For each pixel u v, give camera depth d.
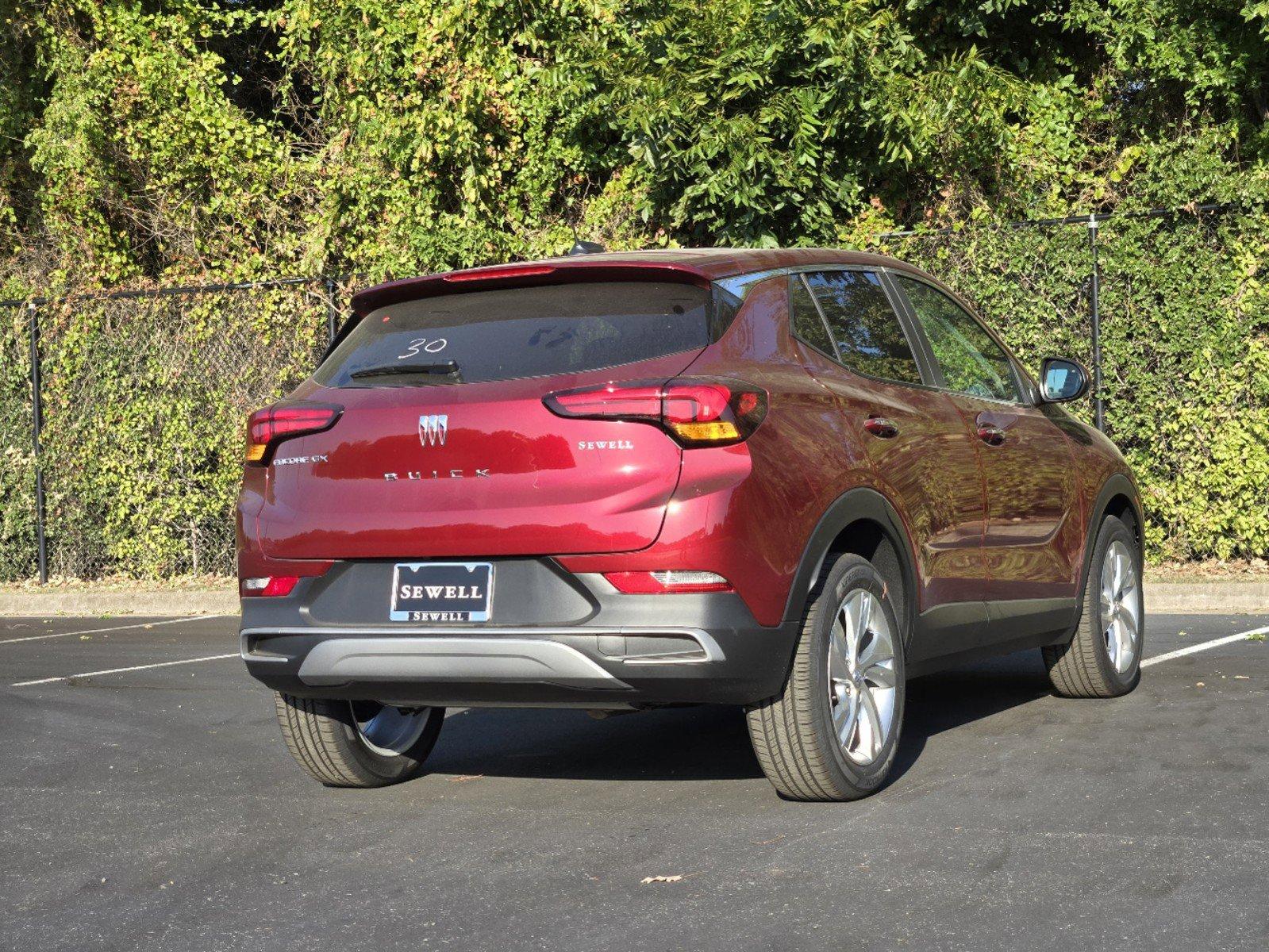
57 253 18.34
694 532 4.40
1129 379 11.38
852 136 13.90
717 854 4.36
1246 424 11.15
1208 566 11.44
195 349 13.63
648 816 4.88
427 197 15.08
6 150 19.09
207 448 13.60
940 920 3.66
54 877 4.43
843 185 13.62
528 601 4.55
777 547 4.54
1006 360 6.46
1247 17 12.69
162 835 4.92
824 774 4.78
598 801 5.15
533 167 14.91
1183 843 4.25
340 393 4.96
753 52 13.07
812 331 5.16
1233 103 13.63
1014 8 14.59
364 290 5.16
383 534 4.73
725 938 3.60
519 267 4.90
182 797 5.50
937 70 13.48
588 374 4.59
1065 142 14.00
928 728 6.19
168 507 13.77
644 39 13.58
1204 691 6.82
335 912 3.98
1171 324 11.26
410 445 4.72
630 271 4.81
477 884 4.18
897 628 5.14
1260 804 4.67
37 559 14.33
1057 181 13.94
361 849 4.64
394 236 14.83
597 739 6.30
